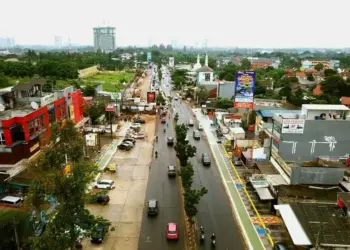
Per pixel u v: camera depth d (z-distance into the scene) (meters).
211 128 96.88
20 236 35.75
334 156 59.72
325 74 187.38
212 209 48.84
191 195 41.97
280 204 44.50
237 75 82.25
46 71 165.00
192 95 148.25
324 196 47.16
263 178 54.72
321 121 57.97
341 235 36.19
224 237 41.69
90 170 33.00
